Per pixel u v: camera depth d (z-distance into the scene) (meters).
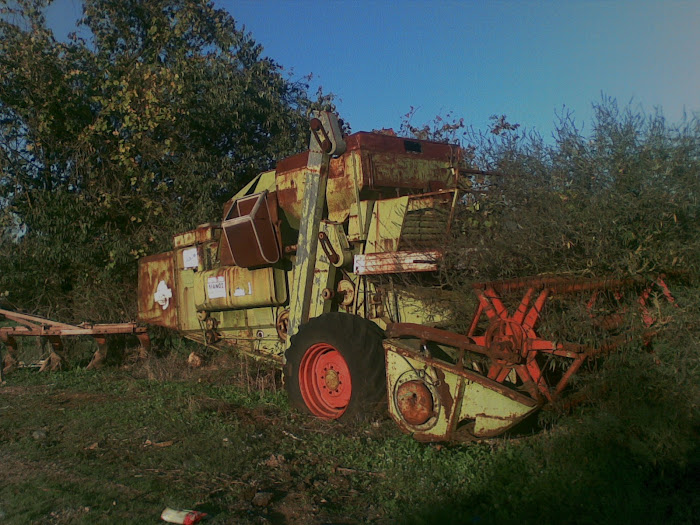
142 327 9.62
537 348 4.83
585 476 4.29
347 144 6.96
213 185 11.77
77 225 11.26
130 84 11.48
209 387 8.24
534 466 4.63
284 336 7.78
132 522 4.21
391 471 4.91
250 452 5.56
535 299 4.95
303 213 6.99
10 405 7.64
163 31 12.91
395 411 5.38
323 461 5.32
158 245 11.28
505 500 4.29
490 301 5.07
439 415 5.09
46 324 9.67
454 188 5.96
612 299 5.05
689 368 4.54
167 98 11.61
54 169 11.77
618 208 4.78
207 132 12.56
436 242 5.84
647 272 4.85
